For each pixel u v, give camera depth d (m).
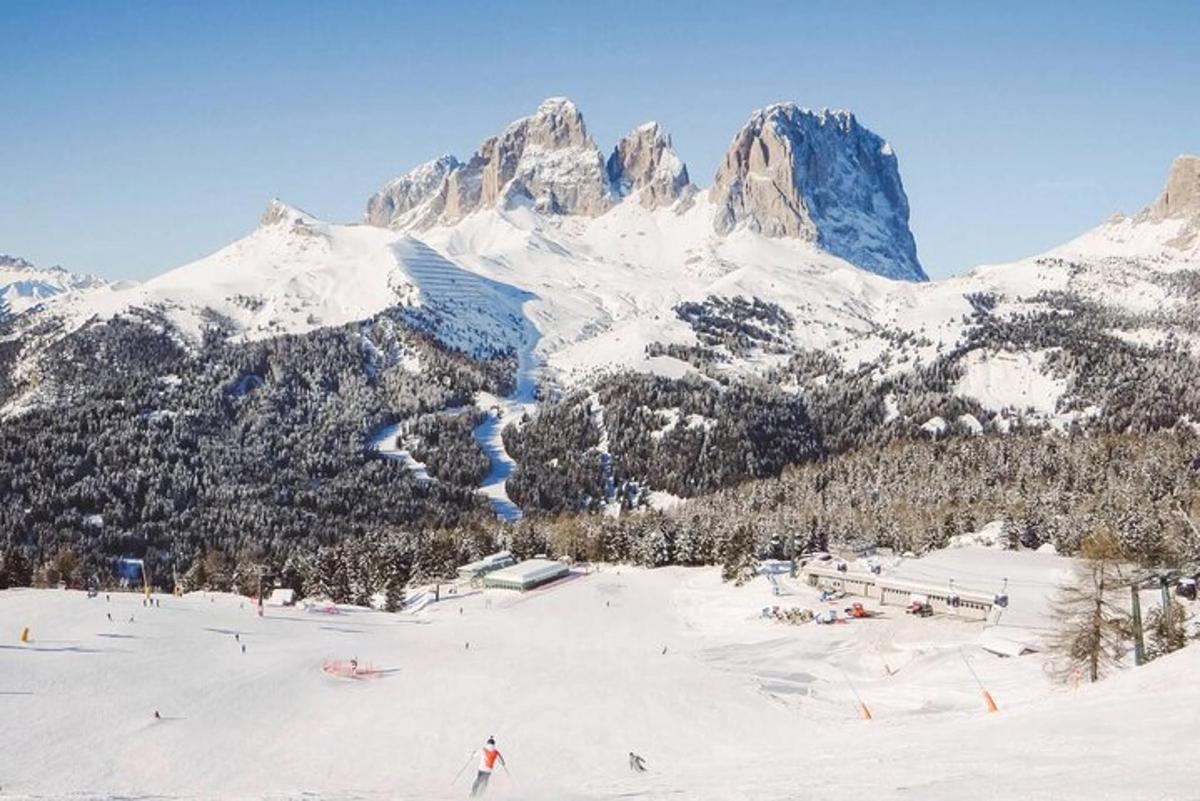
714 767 46.47
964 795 23.77
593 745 88.56
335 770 81.94
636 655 140.38
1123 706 37.34
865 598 177.00
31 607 149.88
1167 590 83.12
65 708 97.62
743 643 151.62
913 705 102.50
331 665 125.44
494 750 52.41
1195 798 19.84
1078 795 21.73
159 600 168.25
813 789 28.55
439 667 127.75
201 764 83.62
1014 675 109.00
